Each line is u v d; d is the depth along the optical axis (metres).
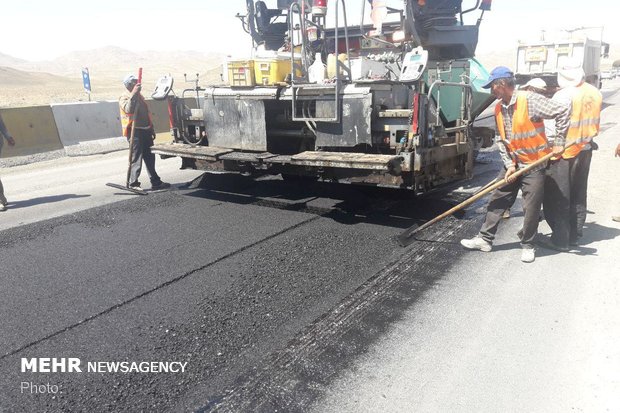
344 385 2.39
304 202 5.78
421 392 2.31
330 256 4.07
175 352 2.71
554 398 2.24
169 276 3.71
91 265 3.96
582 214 4.04
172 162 8.95
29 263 4.04
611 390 2.28
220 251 4.22
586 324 2.85
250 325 2.98
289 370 2.52
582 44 13.18
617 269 3.60
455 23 6.56
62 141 10.20
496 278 3.54
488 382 2.37
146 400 2.32
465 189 6.32
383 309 3.14
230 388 2.40
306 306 3.20
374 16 6.12
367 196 6.02
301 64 5.54
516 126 3.64
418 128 4.51
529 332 2.79
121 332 2.93
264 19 7.01
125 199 6.12
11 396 2.37
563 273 3.58
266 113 5.47
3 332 2.96
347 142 4.85
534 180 3.67
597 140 9.66
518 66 14.22
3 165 8.88
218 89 5.82
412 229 4.39
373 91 4.70
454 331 2.84
